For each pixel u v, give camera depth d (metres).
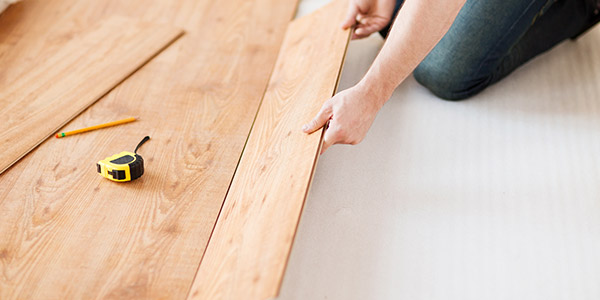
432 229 1.43
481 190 1.56
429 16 1.24
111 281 1.17
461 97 1.89
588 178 1.62
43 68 1.84
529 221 1.47
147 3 2.34
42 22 2.12
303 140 1.38
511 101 1.92
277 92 1.79
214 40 2.11
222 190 1.42
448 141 1.73
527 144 1.74
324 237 1.38
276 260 1.02
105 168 1.39
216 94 1.80
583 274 1.34
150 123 1.64
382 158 1.64
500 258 1.37
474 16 1.76
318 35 2.00
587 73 2.08
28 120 1.59
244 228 1.20
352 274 1.29
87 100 1.70
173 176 1.45
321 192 1.51
